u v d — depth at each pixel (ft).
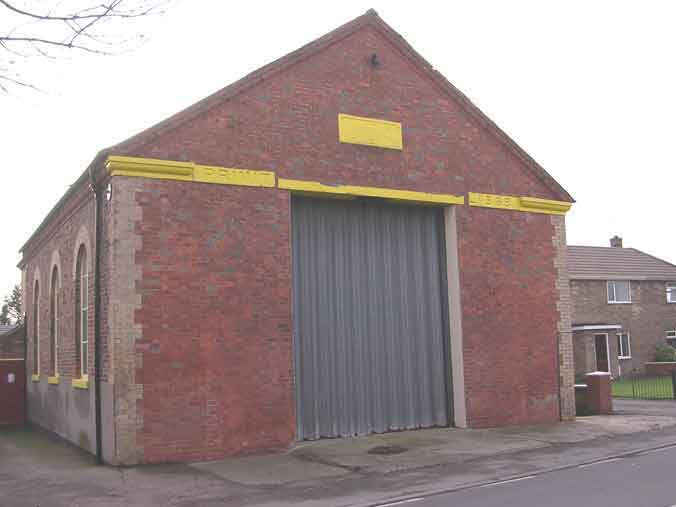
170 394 42.88
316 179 49.34
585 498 29.55
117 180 42.91
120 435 41.34
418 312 54.60
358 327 51.80
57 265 62.08
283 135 48.55
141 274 42.86
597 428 54.54
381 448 46.09
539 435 51.08
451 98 56.29
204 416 43.68
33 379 72.69
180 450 42.78
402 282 54.13
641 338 137.08
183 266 44.14
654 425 55.88
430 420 54.08
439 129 55.36
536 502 29.19
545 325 58.90
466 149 56.54
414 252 55.06
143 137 43.65
